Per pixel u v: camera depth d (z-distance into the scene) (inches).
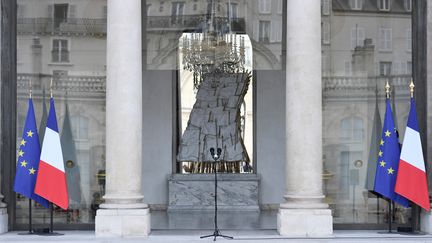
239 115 1222.3
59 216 945.5
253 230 943.7
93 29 995.3
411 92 894.4
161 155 1214.9
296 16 874.8
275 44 1043.3
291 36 877.8
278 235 868.6
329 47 997.8
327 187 981.2
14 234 884.0
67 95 984.3
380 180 887.1
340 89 992.9
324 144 988.6
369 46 990.4
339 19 998.4
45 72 979.3
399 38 976.9
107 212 857.5
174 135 1220.5
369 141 984.3
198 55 1074.7
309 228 857.5
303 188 865.5
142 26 1047.6
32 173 882.8
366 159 982.4
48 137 877.8
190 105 1226.0
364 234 879.1
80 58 989.8
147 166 1211.2
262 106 1218.0
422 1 945.5
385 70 983.0
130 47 875.4
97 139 981.2
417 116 933.2
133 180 871.7
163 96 1222.9
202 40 1069.8
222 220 1067.9
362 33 994.1
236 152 1213.1
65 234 884.6
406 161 878.4
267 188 1208.2
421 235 871.7
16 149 943.7
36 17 983.6
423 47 938.1
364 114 987.9
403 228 905.5
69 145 978.1
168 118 1220.5
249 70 1215.6
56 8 989.8
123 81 871.7
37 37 980.6
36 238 844.0
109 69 878.4
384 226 948.6
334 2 999.6
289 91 877.8
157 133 1218.0
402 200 887.7
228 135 1218.6
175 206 1186.6
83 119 984.3
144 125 1218.0
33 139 888.9
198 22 1058.7
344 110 990.4
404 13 977.5
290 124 875.4
